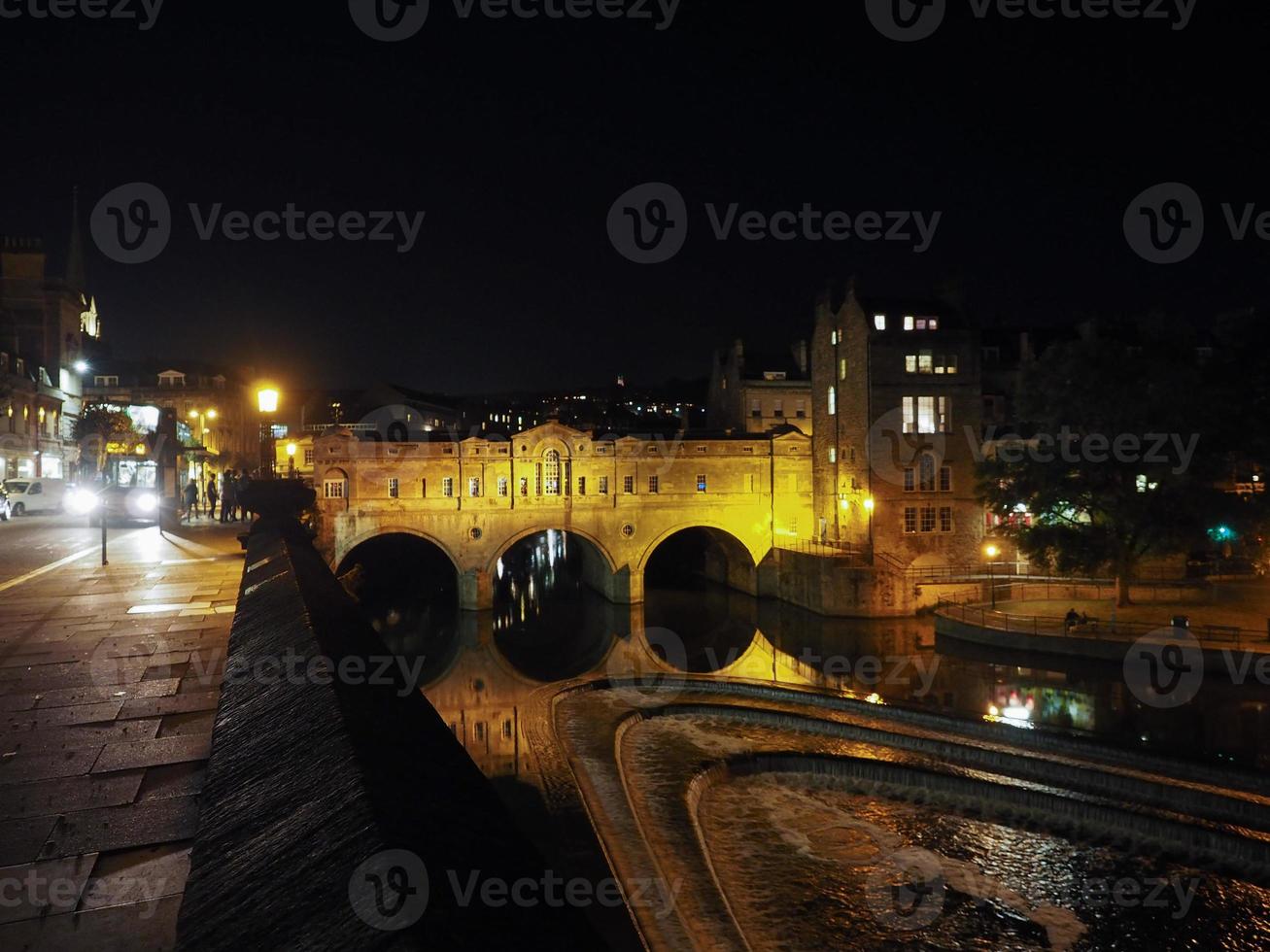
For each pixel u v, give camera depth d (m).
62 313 68.88
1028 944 22.23
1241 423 48.47
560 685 47.19
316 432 77.56
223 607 15.01
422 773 4.28
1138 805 27.94
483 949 2.49
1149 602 52.53
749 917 23.53
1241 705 37.53
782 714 39.19
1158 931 22.73
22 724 8.41
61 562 21.44
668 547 97.44
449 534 70.75
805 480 77.44
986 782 29.84
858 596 62.38
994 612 52.44
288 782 4.39
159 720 8.59
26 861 5.45
